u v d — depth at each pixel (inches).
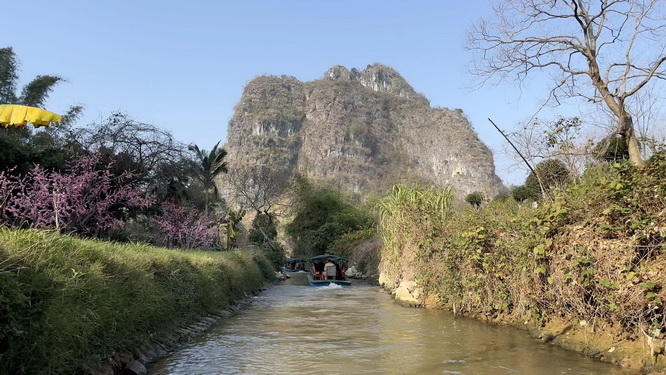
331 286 994.1
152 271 332.8
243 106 7652.6
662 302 250.2
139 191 613.9
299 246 2028.8
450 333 382.0
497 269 410.9
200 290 438.6
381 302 641.0
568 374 252.8
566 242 318.3
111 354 243.6
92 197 524.4
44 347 180.4
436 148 7160.4
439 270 528.7
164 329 340.2
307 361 292.2
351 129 7239.2
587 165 398.6
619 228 284.4
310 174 6653.5
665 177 279.1
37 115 320.2
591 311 304.7
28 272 191.9
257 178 2445.9
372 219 1804.9
